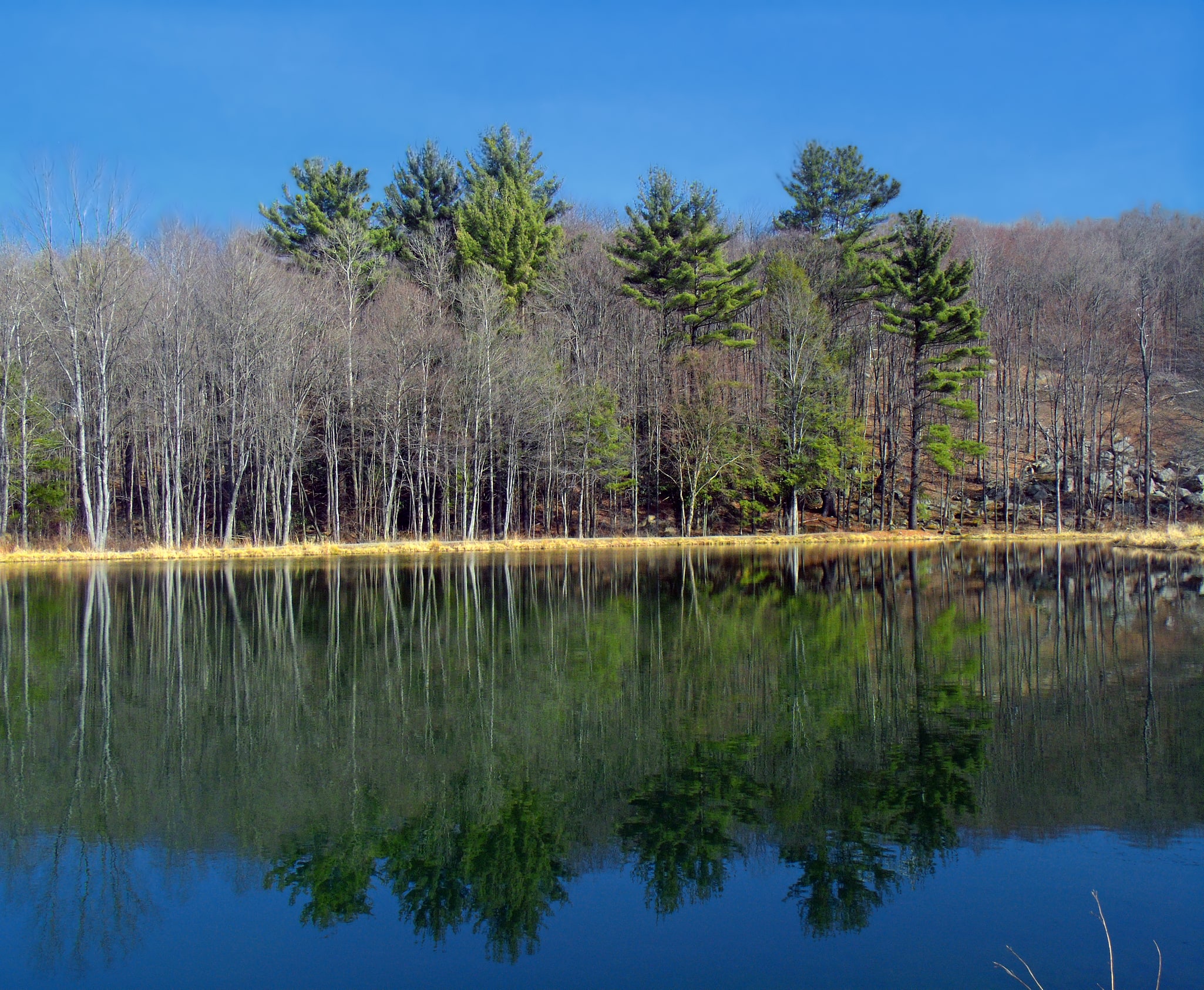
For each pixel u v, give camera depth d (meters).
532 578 29.53
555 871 7.69
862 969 6.08
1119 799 9.01
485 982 5.99
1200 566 31.38
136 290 40.28
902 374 53.22
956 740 11.01
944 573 30.33
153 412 41.06
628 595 24.89
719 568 32.78
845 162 59.69
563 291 52.06
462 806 9.03
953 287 46.47
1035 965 6.09
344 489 51.97
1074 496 53.16
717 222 54.78
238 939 6.61
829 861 7.80
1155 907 6.87
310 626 19.45
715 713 12.33
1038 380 62.84
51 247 35.75
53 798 9.20
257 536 41.50
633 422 50.41
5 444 36.25
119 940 6.55
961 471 54.25
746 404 51.31
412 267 54.62
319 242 50.97
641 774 9.92
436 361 47.66
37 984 5.99
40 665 15.47
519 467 48.06
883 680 14.17
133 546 38.56
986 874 7.48
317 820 8.71
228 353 40.19
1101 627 18.77
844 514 54.09
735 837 8.32
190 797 9.27
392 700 13.12
